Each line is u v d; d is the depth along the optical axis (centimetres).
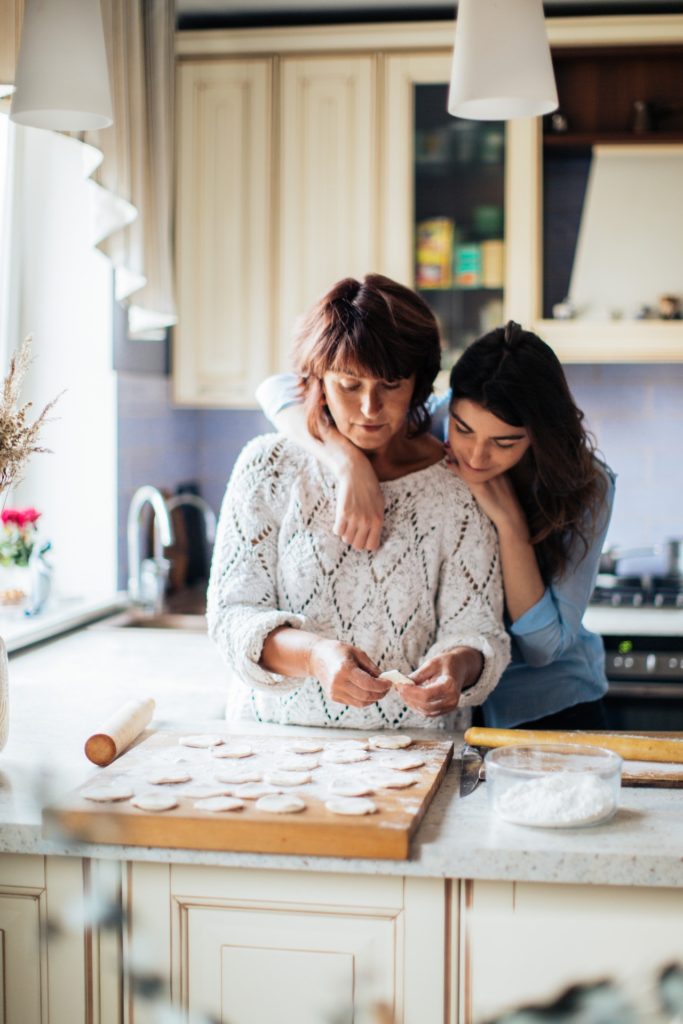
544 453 174
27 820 142
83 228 309
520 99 193
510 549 183
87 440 316
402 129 332
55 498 318
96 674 241
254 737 172
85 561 320
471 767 161
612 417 385
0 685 168
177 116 338
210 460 401
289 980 141
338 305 164
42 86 173
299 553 175
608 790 143
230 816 137
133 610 320
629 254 345
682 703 308
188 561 378
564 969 136
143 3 293
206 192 340
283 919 140
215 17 346
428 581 178
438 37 329
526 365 171
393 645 176
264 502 178
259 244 340
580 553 191
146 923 143
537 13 183
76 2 174
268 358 343
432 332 168
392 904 138
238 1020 143
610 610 330
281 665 164
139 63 279
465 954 138
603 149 340
